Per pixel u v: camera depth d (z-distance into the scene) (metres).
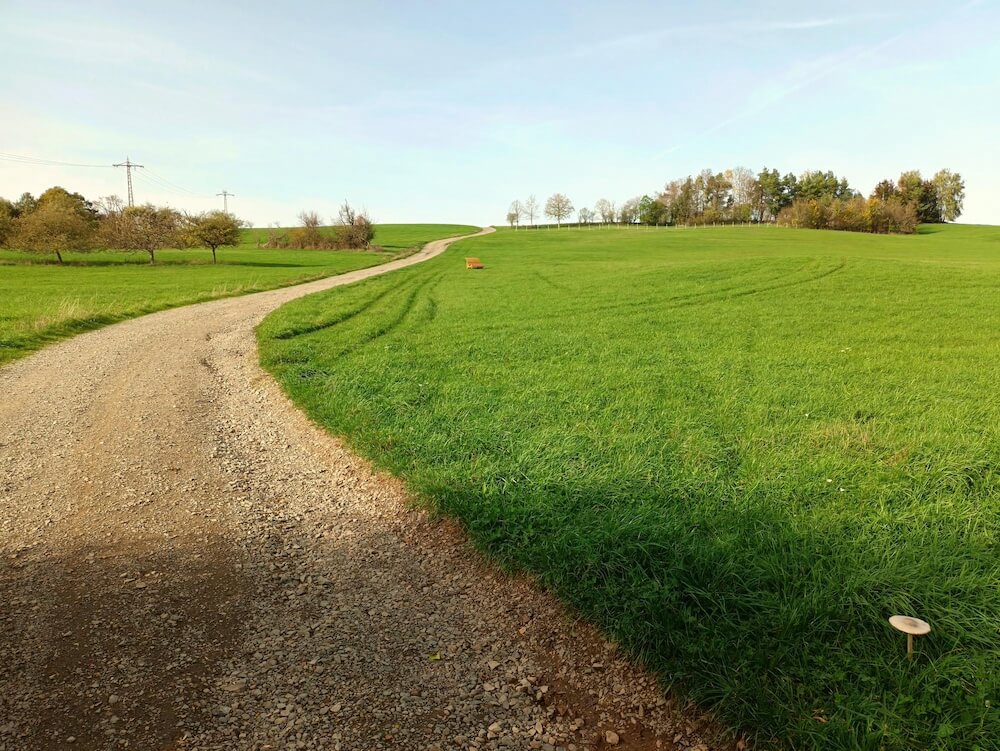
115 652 4.24
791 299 22.39
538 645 4.32
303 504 6.81
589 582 4.69
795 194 138.25
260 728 3.57
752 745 3.38
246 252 83.31
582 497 6.02
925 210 127.62
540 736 3.55
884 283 25.25
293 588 5.12
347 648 4.32
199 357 15.21
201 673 4.05
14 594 4.97
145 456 8.27
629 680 3.92
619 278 32.09
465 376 11.66
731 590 4.41
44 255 66.62
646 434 7.89
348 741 3.48
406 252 81.31
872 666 3.66
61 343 17.16
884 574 4.45
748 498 5.88
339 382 11.24
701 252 66.56
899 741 3.14
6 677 3.97
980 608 4.11
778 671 3.69
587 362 12.88
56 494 7.02
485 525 5.68
